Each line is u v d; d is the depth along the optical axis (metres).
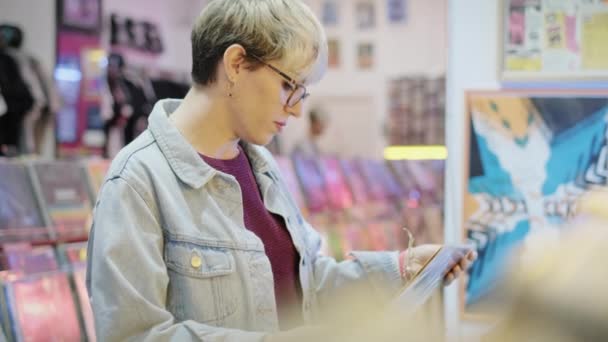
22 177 2.24
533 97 1.86
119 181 1.09
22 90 3.48
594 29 1.81
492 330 0.50
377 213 3.47
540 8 1.83
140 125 4.12
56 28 3.75
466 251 1.37
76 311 2.06
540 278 0.46
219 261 1.14
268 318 1.18
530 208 1.86
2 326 1.84
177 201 1.13
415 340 0.57
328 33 5.10
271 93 1.15
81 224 2.32
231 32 1.12
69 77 3.79
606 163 1.81
